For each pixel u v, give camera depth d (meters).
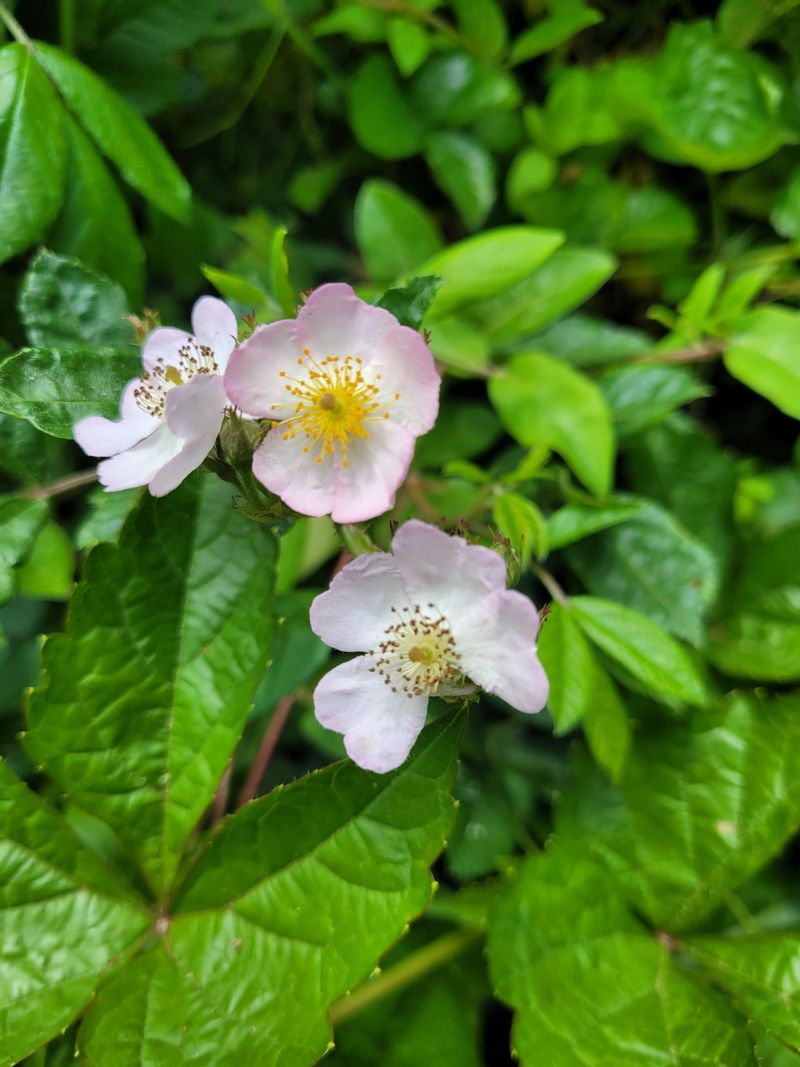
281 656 0.20
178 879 0.17
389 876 0.15
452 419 0.23
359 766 0.15
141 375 0.17
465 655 0.15
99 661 0.16
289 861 0.16
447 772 0.15
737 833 0.20
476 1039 0.20
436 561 0.14
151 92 0.23
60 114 0.19
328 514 0.17
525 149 0.24
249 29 0.24
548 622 0.19
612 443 0.20
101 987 0.16
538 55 0.25
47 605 0.24
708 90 0.22
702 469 0.22
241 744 0.22
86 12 0.22
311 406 0.15
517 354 0.22
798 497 0.24
